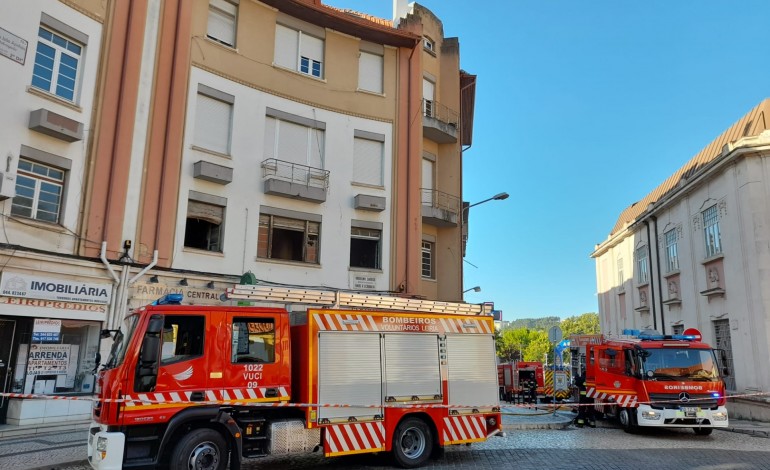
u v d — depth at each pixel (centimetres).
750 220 1775
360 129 2017
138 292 1458
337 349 909
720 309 1952
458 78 2425
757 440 1309
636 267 2809
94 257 1391
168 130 1582
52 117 1321
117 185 1456
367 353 935
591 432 1430
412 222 2042
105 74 1473
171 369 764
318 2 2067
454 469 923
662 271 2483
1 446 1052
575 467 937
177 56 1622
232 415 818
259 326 850
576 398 1744
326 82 1967
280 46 1908
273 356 850
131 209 1483
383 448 913
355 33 2053
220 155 1695
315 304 948
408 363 973
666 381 1362
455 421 999
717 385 1371
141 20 1561
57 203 1373
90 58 1455
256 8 1845
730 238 1880
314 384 872
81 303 1356
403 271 1997
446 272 2253
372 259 1988
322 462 974
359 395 909
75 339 1362
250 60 1803
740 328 1808
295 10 1914
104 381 758
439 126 2227
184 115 1634
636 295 2803
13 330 1273
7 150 1259
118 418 718
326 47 1994
